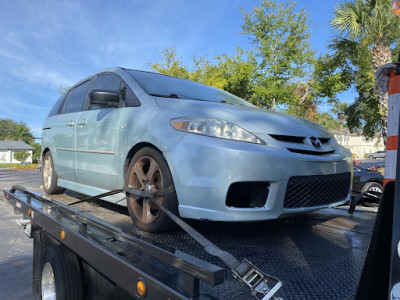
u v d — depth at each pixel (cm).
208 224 235
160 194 211
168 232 216
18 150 6606
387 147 99
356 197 262
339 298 123
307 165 203
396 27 1116
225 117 212
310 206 211
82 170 313
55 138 376
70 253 218
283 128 217
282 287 133
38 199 293
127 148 248
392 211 97
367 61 1309
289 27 1593
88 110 326
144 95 258
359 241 198
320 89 1536
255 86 1619
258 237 205
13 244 500
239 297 115
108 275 162
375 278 99
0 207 799
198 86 320
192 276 112
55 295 211
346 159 238
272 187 194
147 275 132
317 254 174
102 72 332
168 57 1875
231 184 191
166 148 210
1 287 344
